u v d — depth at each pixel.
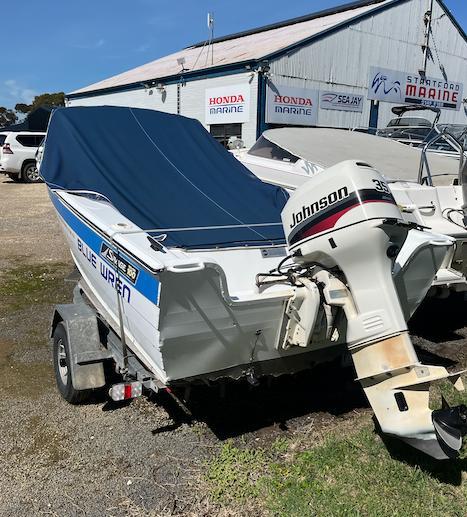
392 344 2.45
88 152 3.90
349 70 16.70
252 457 2.81
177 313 2.41
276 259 3.20
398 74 18.17
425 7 18.33
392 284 2.52
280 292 2.62
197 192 3.80
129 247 2.68
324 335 2.74
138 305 2.61
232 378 2.81
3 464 2.75
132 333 2.90
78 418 3.19
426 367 2.39
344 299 2.57
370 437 2.99
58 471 2.70
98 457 2.81
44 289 5.70
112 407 3.32
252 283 2.99
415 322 4.98
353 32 16.50
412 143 7.25
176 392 3.06
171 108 18.23
